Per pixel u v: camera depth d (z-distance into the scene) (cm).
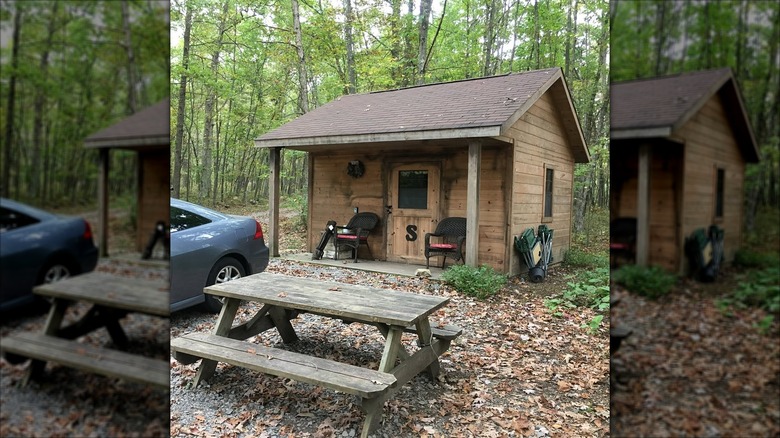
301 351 397
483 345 424
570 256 949
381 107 906
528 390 332
